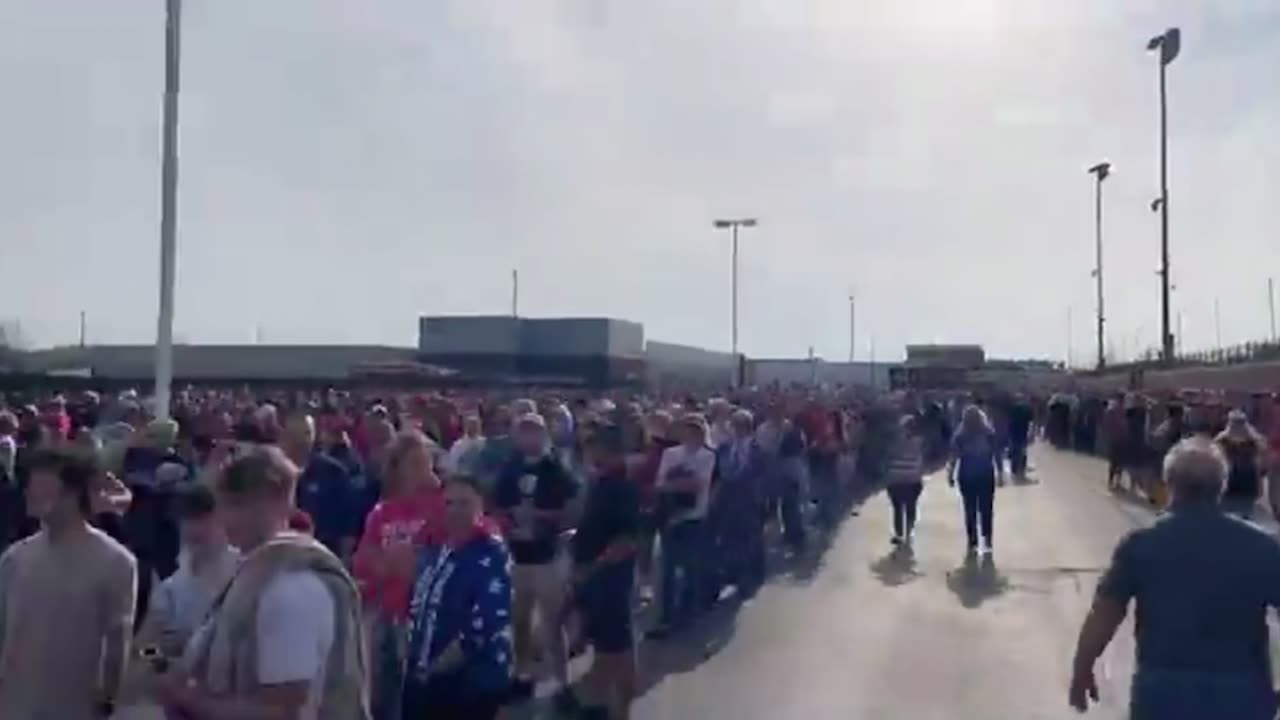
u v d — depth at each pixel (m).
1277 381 36.72
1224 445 14.98
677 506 13.70
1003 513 26.22
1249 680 5.65
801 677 11.56
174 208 17.97
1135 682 5.83
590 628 9.63
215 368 67.44
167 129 18.02
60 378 49.22
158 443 12.50
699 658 12.38
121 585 5.79
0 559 5.94
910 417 24.81
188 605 5.84
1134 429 29.66
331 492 10.93
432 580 6.69
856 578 17.67
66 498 5.77
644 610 14.13
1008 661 12.27
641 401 25.69
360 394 31.45
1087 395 51.28
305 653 4.32
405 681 6.75
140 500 11.64
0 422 13.55
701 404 27.67
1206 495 5.88
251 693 4.32
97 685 5.76
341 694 4.44
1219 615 5.69
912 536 22.00
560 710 9.85
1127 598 5.92
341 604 4.46
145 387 46.09
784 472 20.31
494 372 58.59
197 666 4.46
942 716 10.24
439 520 6.95
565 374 58.62
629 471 10.99
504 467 10.46
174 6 18.03
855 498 29.42
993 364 82.88
